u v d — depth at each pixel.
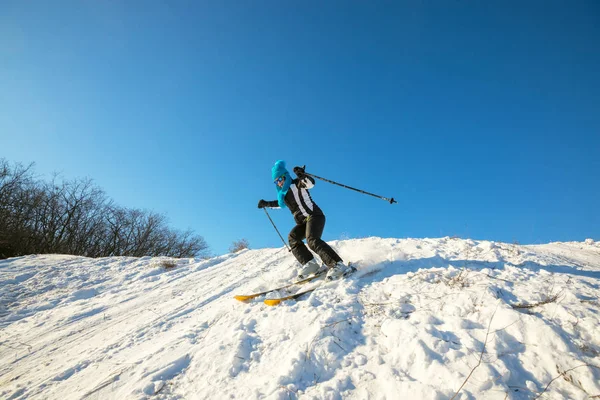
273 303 3.77
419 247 5.11
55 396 3.06
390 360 2.50
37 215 23.34
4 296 7.30
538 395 2.02
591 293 2.93
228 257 8.98
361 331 2.94
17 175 21.33
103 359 3.65
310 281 4.31
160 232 32.59
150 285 7.36
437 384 2.18
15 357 4.47
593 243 6.29
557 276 3.41
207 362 2.95
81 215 26.39
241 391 2.49
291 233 4.53
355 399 2.25
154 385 2.79
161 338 3.89
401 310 3.11
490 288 3.11
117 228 29.02
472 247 4.81
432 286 3.41
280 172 4.47
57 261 9.85
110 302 6.46
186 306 5.06
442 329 2.70
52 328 5.43
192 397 2.59
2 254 20.02
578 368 2.11
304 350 2.73
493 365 2.23
